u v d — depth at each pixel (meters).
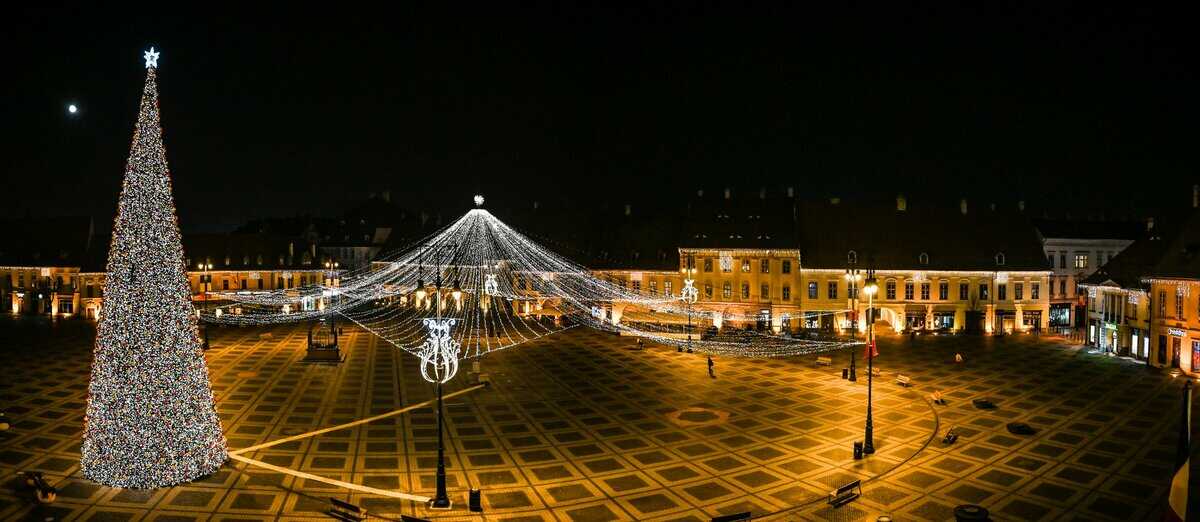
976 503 27.16
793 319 78.94
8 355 58.88
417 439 35.59
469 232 98.75
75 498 26.33
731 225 83.81
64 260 93.62
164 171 27.09
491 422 39.06
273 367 54.84
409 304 101.38
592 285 88.00
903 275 78.19
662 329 79.31
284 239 110.81
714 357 61.28
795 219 81.56
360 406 42.47
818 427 38.03
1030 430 36.41
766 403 43.66
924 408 42.19
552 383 49.84
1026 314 79.00
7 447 32.50
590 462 32.12
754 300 81.19
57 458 30.91
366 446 34.28
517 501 27.33
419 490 28.42
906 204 84.69
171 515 25.09
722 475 30.36
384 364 56.94
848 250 79.69
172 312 27.33
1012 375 52.69
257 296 101.56
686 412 41.34
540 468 31.28
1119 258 64.69
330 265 113.19
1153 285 55.88
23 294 95.50
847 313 78.31
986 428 37.66
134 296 26.66
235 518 25.03
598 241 94.00
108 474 27.33
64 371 51.34
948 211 83.88
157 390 27.14
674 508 26.69
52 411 39.34
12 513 24.91
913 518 25.67
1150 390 47.09
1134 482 29.27
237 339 70.31
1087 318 68.31
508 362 58.62
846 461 32.22
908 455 33.09
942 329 77.19
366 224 123.38
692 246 83.25
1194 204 61.03
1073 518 25.66
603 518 25.70
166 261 27.17
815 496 27.88
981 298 78.44
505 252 93.88
